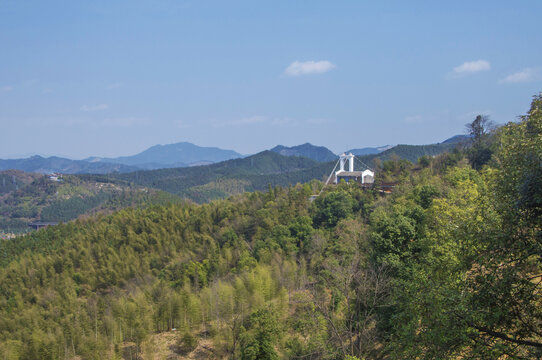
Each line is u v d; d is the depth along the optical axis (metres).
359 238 67.94
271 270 83.81
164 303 82.12
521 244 20.78
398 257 44.25
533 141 21.44
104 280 131.25
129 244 151.38
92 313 90.12
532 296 20.47
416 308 24.67
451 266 27.31
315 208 115.50
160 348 72.25
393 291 38.53
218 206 163.75
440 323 22.48
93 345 74.19
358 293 42.47
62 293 122.38
